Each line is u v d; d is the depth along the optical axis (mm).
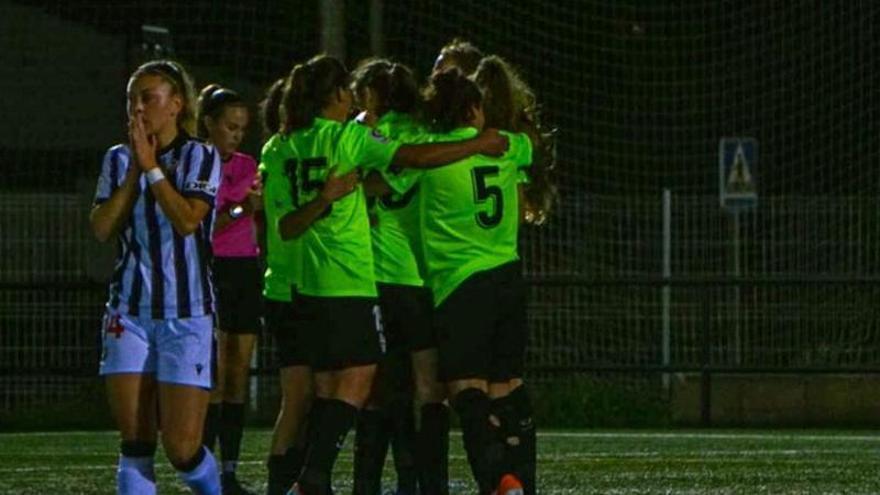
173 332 20141
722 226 48812
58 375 47719
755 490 30250
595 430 46969
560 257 49312
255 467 34656
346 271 23562
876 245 48469
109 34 76625
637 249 49094
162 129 20125
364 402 24156
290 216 23391
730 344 48750
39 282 46844
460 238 22875
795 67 57875
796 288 48438
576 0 58781
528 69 58844
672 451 38906
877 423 48875
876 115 56250
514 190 23203
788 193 57531
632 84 59375
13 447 40875
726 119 59375
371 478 25781
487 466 22719
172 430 20219
